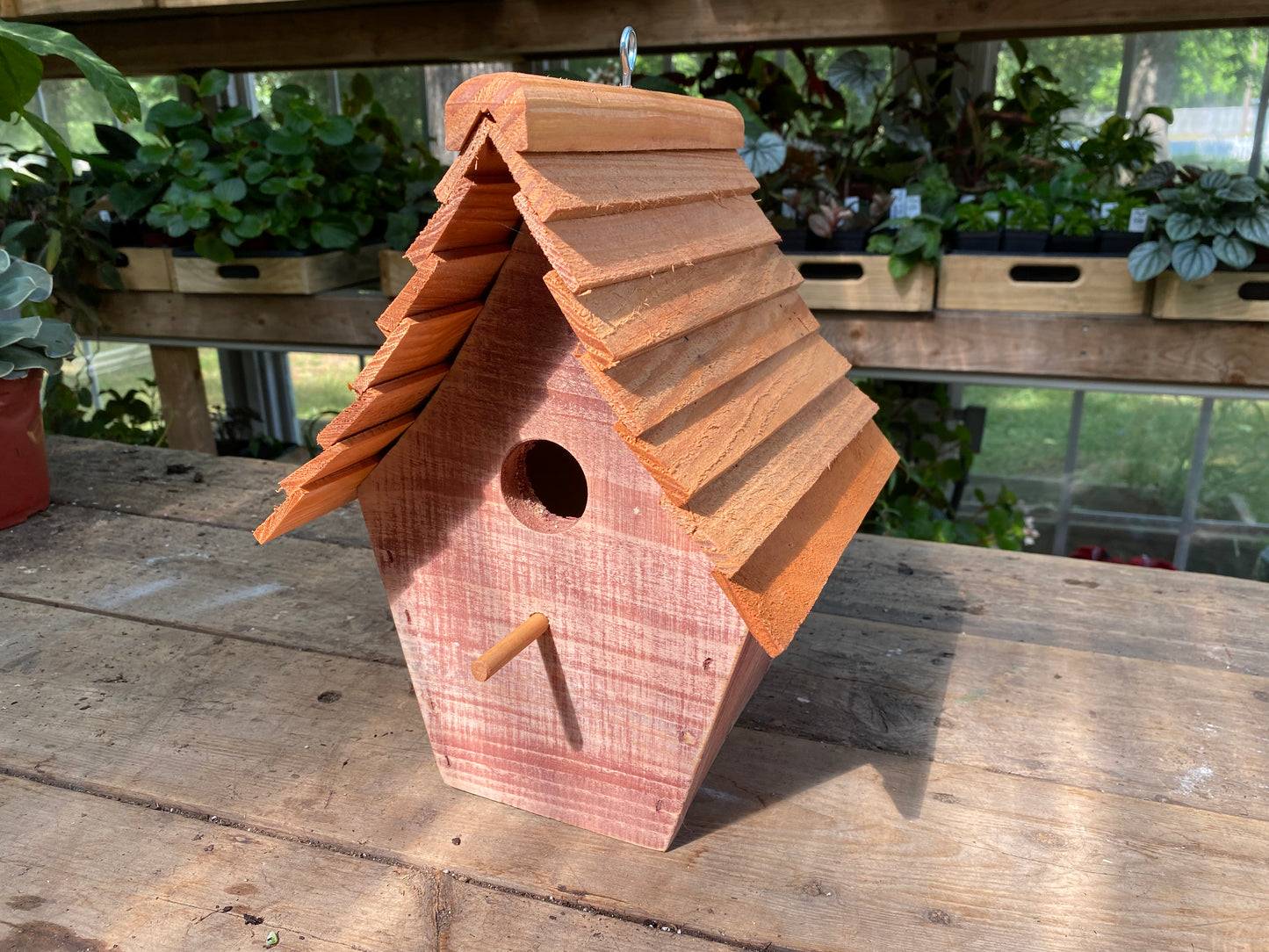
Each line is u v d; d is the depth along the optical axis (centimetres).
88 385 358
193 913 71
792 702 100
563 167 58
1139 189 213
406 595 79
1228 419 266
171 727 94
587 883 74
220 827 80
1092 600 123
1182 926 71
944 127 251
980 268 205
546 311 64
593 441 66
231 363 362
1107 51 260
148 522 146
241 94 335
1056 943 69
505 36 211
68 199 251
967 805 84
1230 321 192
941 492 278
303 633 114
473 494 72
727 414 68
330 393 369
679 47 243
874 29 187
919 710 99
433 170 291
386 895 73
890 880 75
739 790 86
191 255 253
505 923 70
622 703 74
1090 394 277
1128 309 199
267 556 135
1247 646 111
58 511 150
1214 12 172
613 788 77
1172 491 280
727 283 77
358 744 92
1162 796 85
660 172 73
